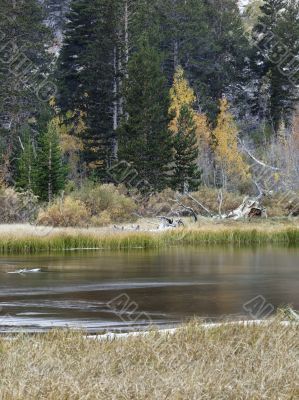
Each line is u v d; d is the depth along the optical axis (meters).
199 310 23.16
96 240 48.81
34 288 28.31
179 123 78.75
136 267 36.59
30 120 93.88
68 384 11.11
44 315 21.81
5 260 40.03
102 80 87.88
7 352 13.45
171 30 112.50
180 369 12.20
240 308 23.66
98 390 10.97
